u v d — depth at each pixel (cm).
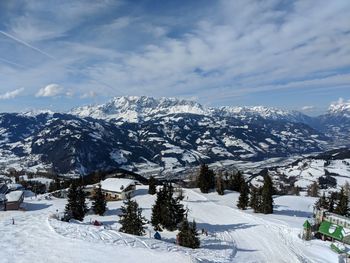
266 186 10181
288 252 6147
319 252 6156
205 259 4909
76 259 4469
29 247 4856
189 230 6244
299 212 10712
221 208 10412
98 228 5975
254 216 9206
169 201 7744
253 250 6322
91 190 12938
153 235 7281
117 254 4722
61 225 6053
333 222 7106
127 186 12394
